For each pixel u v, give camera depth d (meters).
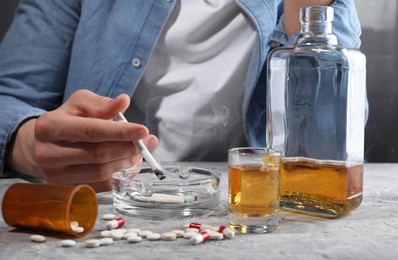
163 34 1.46
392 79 1.95
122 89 1.44
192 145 1.48
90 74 1.45
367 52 1.95
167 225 0.81
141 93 1.48
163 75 1.48
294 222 0.81
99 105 0.93
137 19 1.44
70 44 1.51
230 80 1.46
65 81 1.53
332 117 0.81
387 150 1.98
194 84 1.47
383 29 1.93
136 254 0.68
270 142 0.86
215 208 0.89
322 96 0.82
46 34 1.48
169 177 0.96
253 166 0.76
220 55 1.48
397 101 1.96
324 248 0.70
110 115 0.93
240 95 1.48
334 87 0.81
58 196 0.75
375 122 1.97
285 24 1.39
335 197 0.82
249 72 1.39
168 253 0.68
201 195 0.85
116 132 0.87
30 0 1.50
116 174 0.90
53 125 0.90
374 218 0.83
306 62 0.82
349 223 0.81
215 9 1.46
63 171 0.93
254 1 1.42
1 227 0.79
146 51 1.43
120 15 1.45
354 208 0.86
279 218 0.83
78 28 1.47
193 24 1.45
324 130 0.82
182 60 1.48
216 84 1.46
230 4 1.46
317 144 0.82
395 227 0.79
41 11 1.49
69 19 1.51
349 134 0.81
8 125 1.10
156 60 1.47
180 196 0.85
